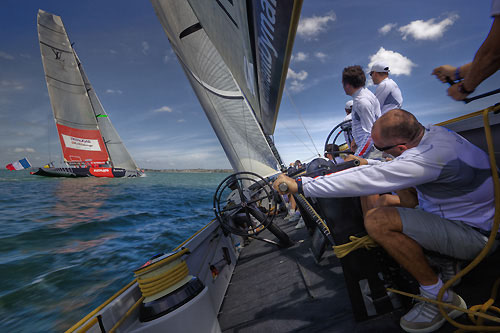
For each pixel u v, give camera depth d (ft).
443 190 3.39
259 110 9.37
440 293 3.42
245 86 7.90
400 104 7.84
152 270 4.14
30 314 13.42
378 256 4.15
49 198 64.23
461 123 4.82
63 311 13.61
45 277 17.98
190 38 13.30
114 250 23.58
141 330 3.74
